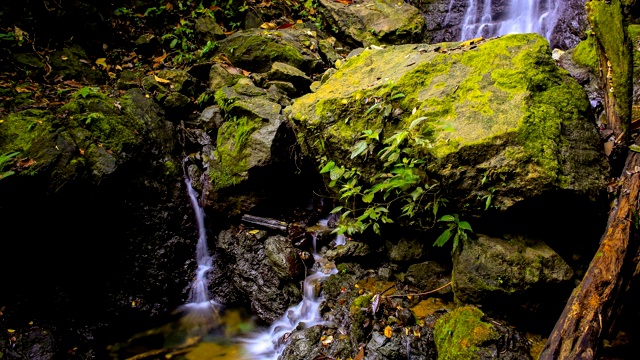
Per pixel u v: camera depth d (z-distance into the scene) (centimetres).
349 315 331
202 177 449
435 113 327
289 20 661
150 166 432
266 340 373
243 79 490
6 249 355
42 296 377
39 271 382
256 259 411
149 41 566
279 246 404
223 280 439
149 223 424
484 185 294
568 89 321
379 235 390
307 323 354
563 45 637
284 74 503
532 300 297
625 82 336
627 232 266
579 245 321
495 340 271
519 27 690
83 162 378
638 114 371
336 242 422
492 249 305
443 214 331
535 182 280
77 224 388
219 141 447
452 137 304
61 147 373
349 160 365
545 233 314
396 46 431
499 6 719
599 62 355
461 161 298
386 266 388
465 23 737
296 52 539
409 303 344
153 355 366
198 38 589
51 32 520
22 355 331
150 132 448
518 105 306
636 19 511
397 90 354
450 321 296
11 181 338
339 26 634
